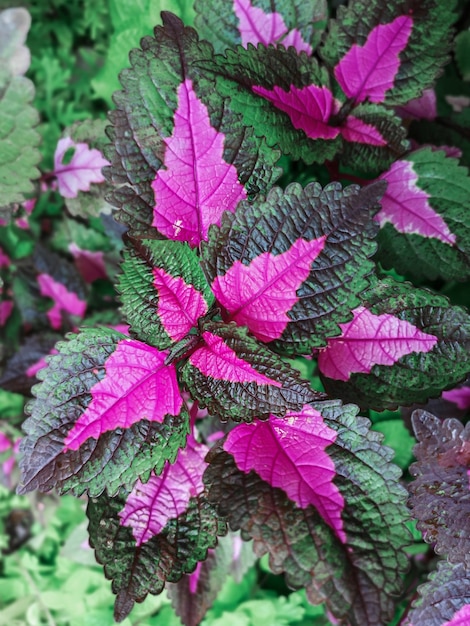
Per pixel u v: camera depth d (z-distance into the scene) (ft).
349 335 0.98
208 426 1.07
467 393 1.12
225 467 0.84
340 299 0.85
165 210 0.89
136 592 0.86
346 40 1.03
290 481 0.84
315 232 0.83
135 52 0.85
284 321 0.88
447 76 1.30
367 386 0.98
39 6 1.48
